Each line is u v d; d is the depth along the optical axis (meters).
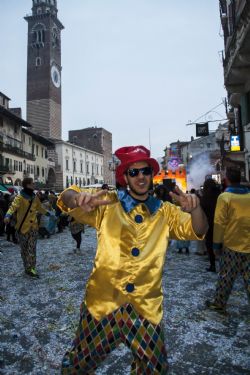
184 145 51.66
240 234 3.41
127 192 1.81
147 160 1.73
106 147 82.94
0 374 2.66
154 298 1.66
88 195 1.57
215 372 2.64
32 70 65.38
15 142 36.38
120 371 2.67
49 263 6.91
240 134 14.55
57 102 67.75
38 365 2.80
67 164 60.56
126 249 1.66
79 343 1.70
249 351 2.95
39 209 5.84
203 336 3.26
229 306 4.05
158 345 1.60
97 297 1.67
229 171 3.52
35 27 66.31
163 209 1.81
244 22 9.28
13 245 9.87
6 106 35.38
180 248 7.86
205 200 5.89
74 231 8.05
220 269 3.72
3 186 19.39
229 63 11.69
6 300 4.46
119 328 1.61
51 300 4.44
